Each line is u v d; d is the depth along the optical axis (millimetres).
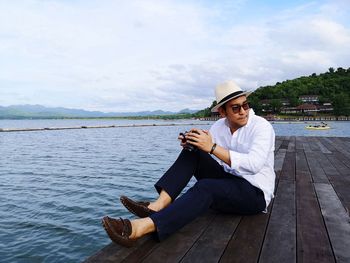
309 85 162625
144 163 15438
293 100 140000
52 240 5871
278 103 138625
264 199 3020
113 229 2188
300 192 4277
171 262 2223
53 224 6660
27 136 40531
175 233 2736
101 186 10148
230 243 2551
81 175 12156
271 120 121625
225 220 3062
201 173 2982
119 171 13008
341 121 117000
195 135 2703
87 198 8672
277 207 3537
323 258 2309
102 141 31953
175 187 2750
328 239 2658
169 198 2746
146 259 2262
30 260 5129
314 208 3527
